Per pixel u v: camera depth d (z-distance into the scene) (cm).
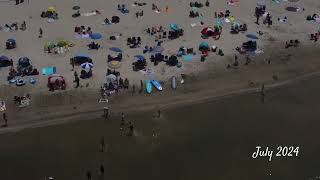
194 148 6550
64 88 7550
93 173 6128
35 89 7544
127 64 8156
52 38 8812
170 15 9669
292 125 7000
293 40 8981
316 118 7150
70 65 8081
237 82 7931
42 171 6159
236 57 8344
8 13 9638
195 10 9781
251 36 9006
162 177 6075
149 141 6650
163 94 7600
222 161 6341
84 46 8594
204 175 6116
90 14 9625
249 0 10294
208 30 8906
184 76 7962
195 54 8469
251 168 6244
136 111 7219
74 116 7094
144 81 7819
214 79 7969
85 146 6562
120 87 7650
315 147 6606
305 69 8306
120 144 6600
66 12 9712
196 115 7175
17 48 8481
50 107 7262
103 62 8181
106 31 9075
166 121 7031
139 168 6209
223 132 6844
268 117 7156
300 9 10006
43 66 8025
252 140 6712
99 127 6906
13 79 7662
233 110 7294
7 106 7238
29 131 6800
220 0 10269
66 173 6131
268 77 8069
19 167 6212
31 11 9738
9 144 6569
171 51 8525
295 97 7619
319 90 7806
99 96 7481
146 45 8650
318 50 8800
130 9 9856
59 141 6644
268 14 9575
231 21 9456
